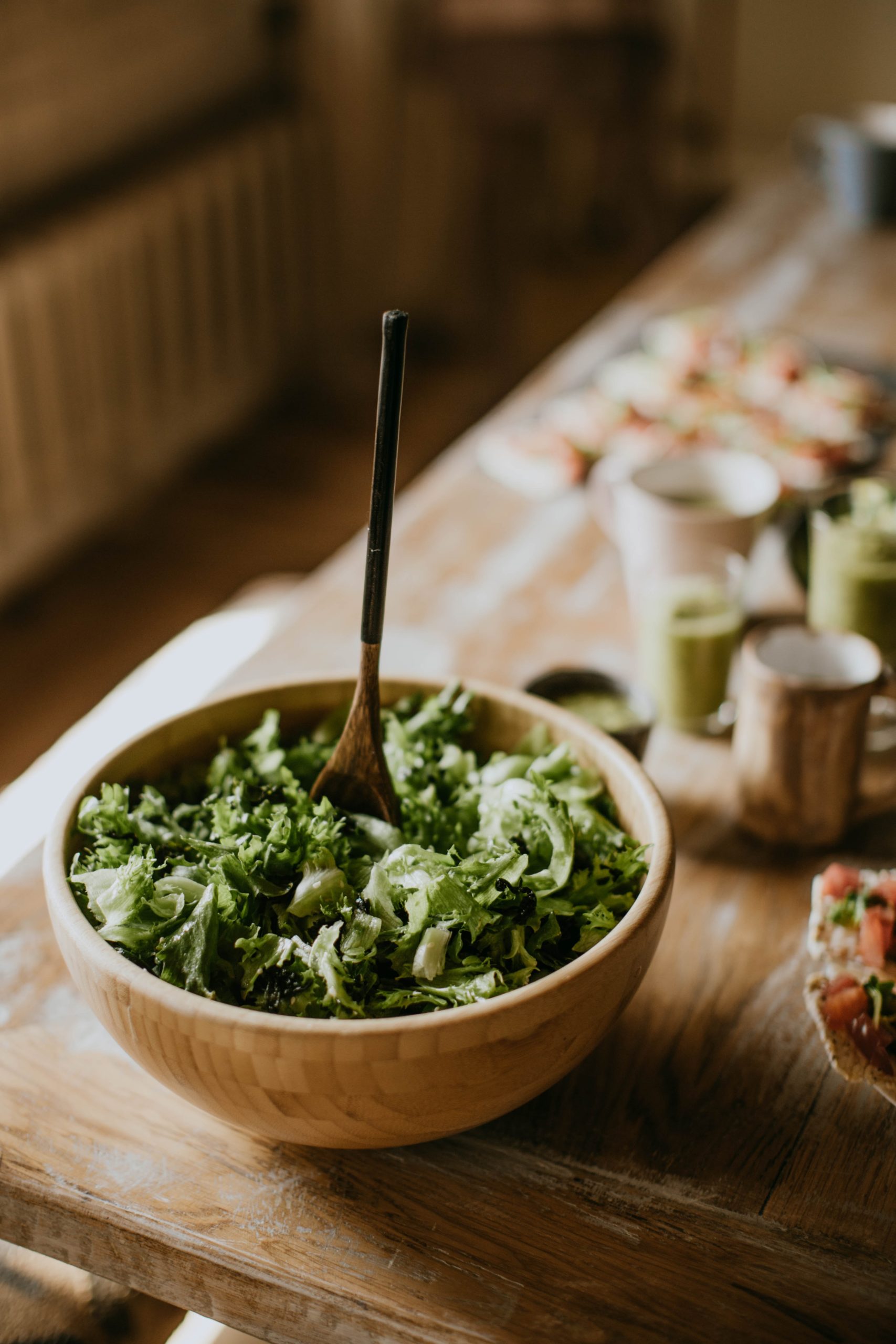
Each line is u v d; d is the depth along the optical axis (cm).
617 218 446
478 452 165
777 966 85
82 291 286
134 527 317
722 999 83
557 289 422
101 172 312
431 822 77
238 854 70
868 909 82
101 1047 79
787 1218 68
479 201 405
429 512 150
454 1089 60
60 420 288
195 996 59
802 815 94
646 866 71
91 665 266
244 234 346
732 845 97
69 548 307
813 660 99
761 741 93
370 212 394
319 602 129
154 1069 63
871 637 116
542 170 426
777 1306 64
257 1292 66
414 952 66
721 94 438
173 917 66
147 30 316
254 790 78
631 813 76
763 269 231
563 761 79
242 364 360
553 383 186
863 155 240
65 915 64
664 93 405
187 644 166
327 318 403
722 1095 76
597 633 125
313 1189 70
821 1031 74
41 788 138
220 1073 60
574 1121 74
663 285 225
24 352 273
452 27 332
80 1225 69
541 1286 65
